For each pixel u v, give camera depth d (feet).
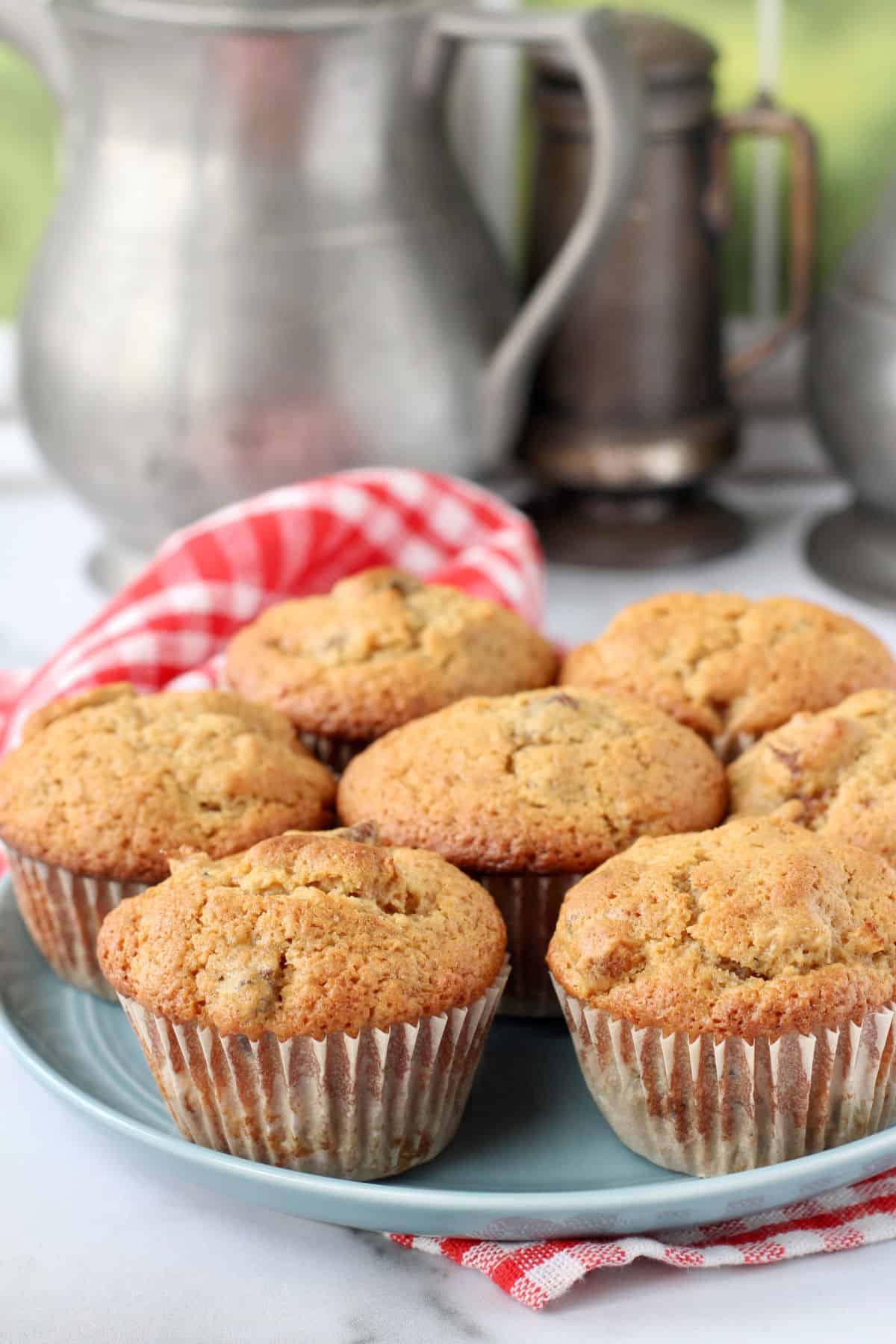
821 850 1.90
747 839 1.90
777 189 2.97
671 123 2.68
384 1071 1.83
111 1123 1.86
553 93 2.71
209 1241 1.86
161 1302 1.81
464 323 2.60
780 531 2.96
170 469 2.56
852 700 2.09
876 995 1.83
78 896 2.02
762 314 3.04
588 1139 1.92
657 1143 1.88
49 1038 2.01
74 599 2.79
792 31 2.91
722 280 2.85
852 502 2.85
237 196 2.48
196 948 1.84
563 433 2.80
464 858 2.00
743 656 2.16
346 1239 1.86
